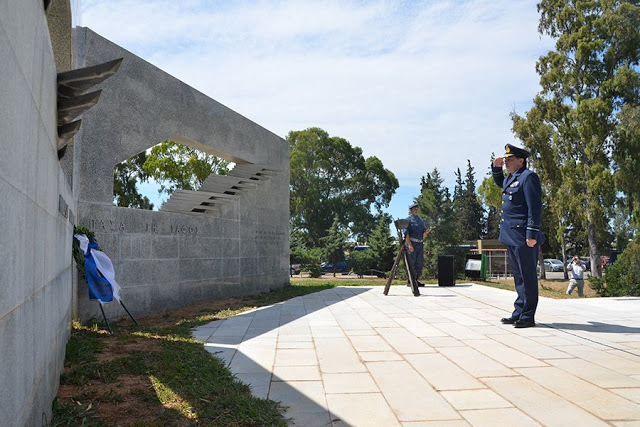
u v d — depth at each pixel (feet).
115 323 24.25
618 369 14.42
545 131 108.78
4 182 5.30
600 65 109.70
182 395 12.21
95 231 25.39
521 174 22.31
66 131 11.65
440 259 43.09
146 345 18.22
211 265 35.40
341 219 172.96
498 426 10.23
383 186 188.96
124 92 28.07
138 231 28.27
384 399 12.15
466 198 208.85
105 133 26.50
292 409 11.56
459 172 216.74
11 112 5.69
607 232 115.44
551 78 109.50
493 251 112.16
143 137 29.53
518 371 14.43
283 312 28.17
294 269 120.16
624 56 109.91
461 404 11.66
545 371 14.37
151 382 13.25
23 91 6.50
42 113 8.43
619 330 20.72
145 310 28.45
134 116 28.84
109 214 26.40
